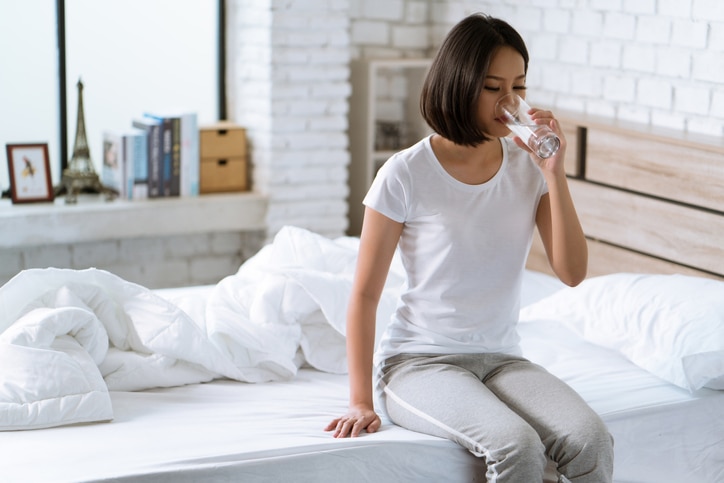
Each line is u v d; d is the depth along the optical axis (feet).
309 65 13.39
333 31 13.43
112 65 13.57
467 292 6.75
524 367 6.84
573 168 10.95
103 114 13.65
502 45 6.50
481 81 6.45
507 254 6.77
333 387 7.79
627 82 10.97
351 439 6.46
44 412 6.70
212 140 13.60
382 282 6.79
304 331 8.27
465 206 6.69
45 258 13.08
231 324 7.89
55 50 13.17
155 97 13.94
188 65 14.07
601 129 10.53
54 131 13.37
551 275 11.53
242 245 14.28
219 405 7.27
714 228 9.31
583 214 10.87
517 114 6.47
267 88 13.29
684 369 7.63
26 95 13.12
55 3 13.04
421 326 6.84
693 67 10.12
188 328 7.66
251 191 13.91
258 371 7.90
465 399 6.33
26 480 5.78
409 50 14.73
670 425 7.47
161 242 13.78
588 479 6.16
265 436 6.56
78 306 7.55
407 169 6.69
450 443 6.52
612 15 11.10
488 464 6.13
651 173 9.96
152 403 7.29
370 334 6.75
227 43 14.12
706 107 10.00
